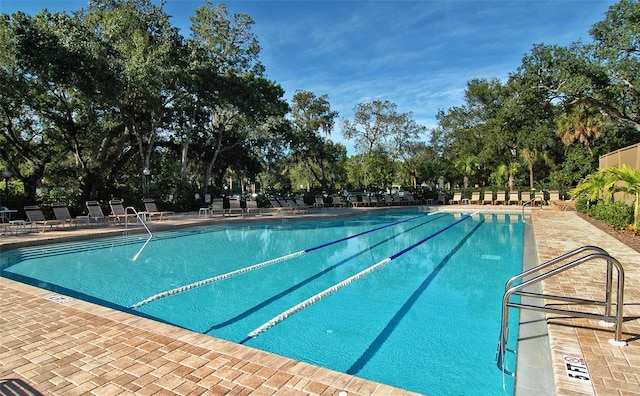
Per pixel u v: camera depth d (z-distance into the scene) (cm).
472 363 376
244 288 654
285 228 1489
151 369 293
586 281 551
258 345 428
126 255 944
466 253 957
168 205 2081
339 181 4103
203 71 1906
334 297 600
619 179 1000
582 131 2533
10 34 1410
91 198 1862
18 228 1258
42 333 366
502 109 2242
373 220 1780
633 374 282
